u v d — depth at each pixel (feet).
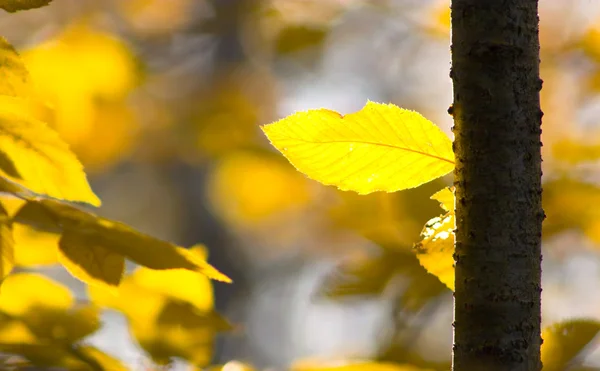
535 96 4.43
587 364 4.87
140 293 5.27
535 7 4.44
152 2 17.70
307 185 10.91
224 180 12.34
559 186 5.85
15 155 4.55
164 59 17.75
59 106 11.93
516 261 4.41
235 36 16.30
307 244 10.44
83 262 4.53
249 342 25.89
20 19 14.29
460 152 4.43
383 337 5.81
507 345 4.39
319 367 4.85
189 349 5.29
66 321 5.08
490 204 4.41
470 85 4.42
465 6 4.42
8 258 4.55
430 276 5.84
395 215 5.76
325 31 10.87
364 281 5.85
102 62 12.43
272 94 16.24
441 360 5.60
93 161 13.43
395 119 4.54
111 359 5.04
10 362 4.87
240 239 24.85
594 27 7.38
